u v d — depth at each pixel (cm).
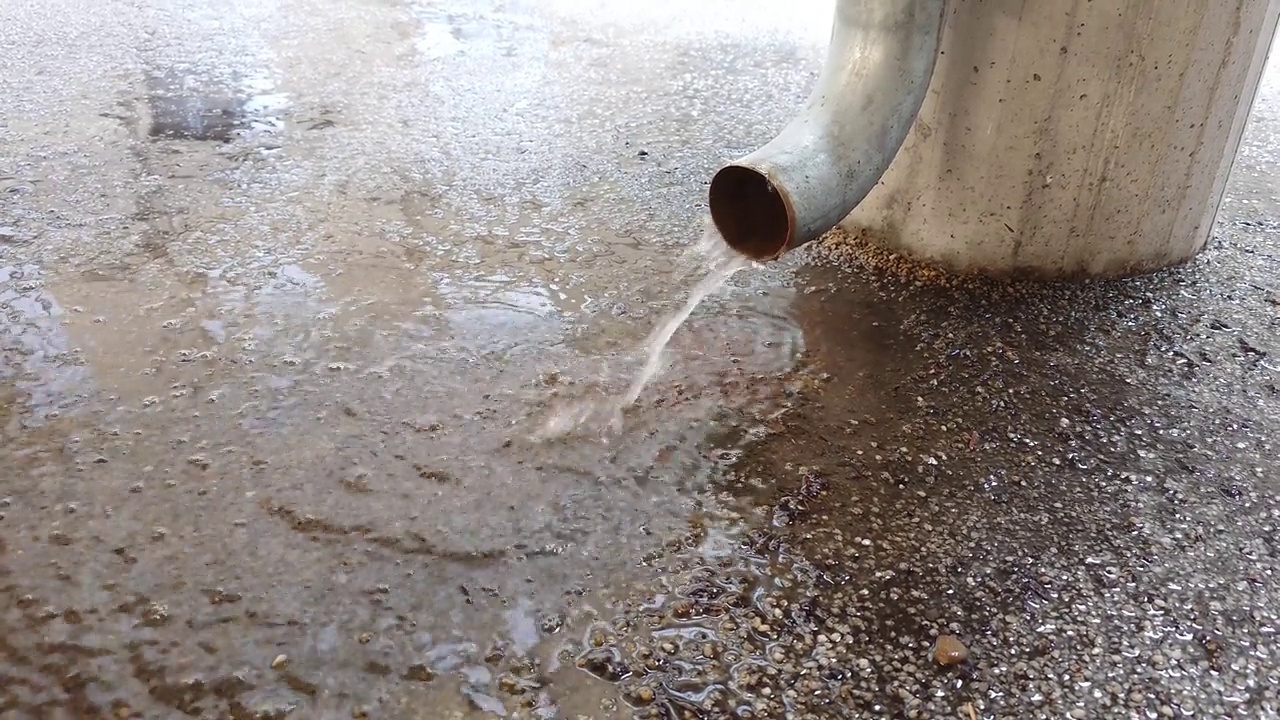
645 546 140
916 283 207
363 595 131
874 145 172
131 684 119
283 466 153
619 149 261
